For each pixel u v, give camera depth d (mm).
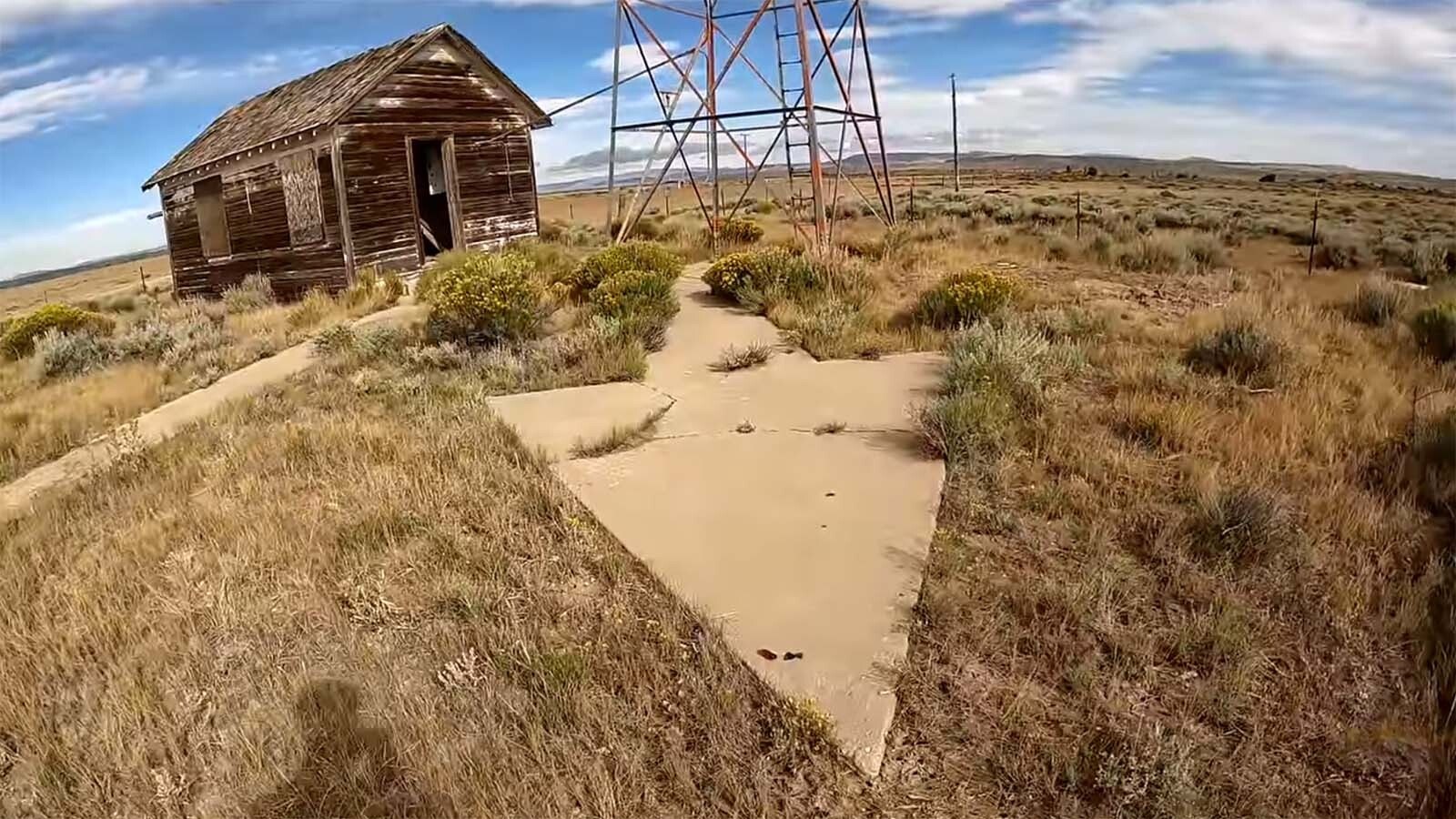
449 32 16250
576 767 3051
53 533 5734
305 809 2977
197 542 4977
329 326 12062
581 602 4164
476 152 17281
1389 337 8609
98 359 12398
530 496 5254
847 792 2965
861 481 5344
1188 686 3455
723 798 2965
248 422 7742
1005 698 3395
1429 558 4242
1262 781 2984
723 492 5293
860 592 4102
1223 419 6062
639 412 6926
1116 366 7398
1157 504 4902
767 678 3488
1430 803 2879
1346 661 3602
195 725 3451
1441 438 5246
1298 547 4363
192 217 19484
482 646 3771
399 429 6625
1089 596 3988
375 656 3727
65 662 4000
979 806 2914
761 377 7805
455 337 9836
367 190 15414
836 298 10344
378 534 4852
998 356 6938
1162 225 23578
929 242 15641
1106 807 2885
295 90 19078
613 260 11750
